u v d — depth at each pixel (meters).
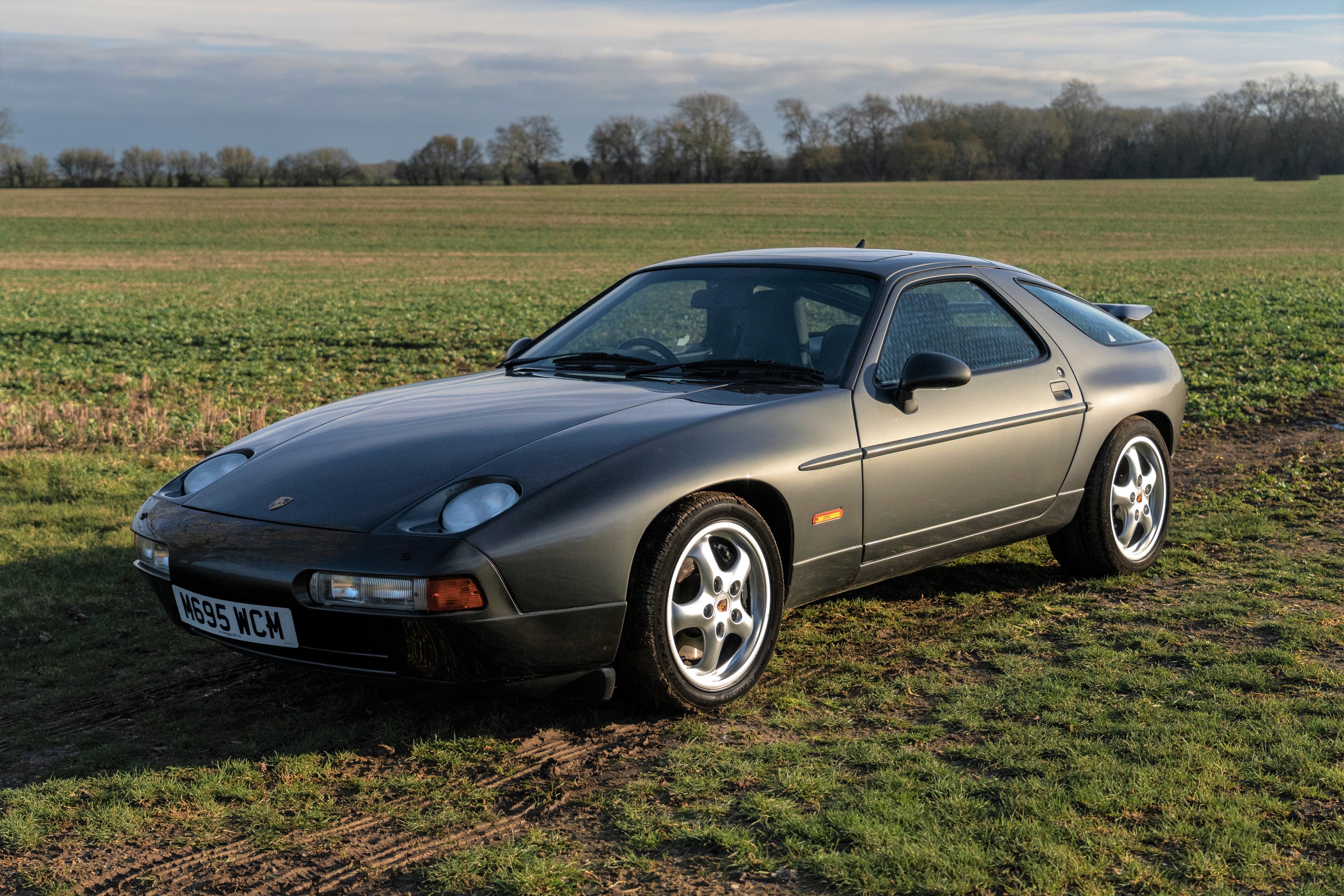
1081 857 2.38
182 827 2.68
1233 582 4.58
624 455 3.09
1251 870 2.31
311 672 3.60
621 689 3.22
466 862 2.46
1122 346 4.83
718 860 2.45
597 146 121.69
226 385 13.09
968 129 118.94
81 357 16.38
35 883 2.43
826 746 3.05
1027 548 5.22
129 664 3.91
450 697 3.51
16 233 65.50
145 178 121.56
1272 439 8.14
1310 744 2.93
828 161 117.94
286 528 3.00
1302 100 108.62
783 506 3.41
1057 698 3.33
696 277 4.40
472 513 2.87
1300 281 28.72
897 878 2.32
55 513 6.12
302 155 123.81
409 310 25.41
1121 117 118.62
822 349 3.80
